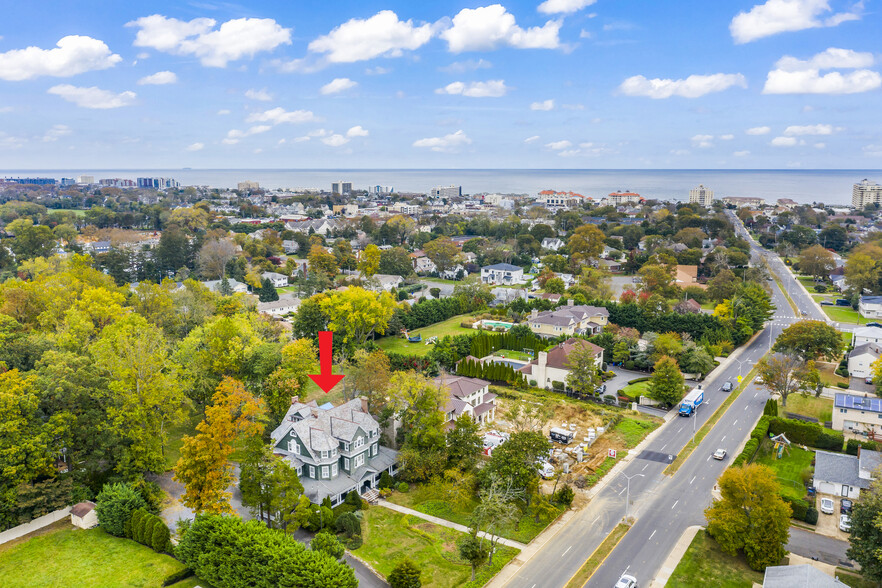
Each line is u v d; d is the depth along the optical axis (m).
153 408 80.44
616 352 130.88
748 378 124.19
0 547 65.12
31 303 115.88
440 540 68.81
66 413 72.69
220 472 67.56
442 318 169.38
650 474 84.25
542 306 170.00
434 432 80.81
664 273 188.50
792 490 79.31
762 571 62.72
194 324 131.00
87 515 69.25
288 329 151.62
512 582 61.09
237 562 57.16
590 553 66.25
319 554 55.91
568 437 94.12
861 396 98.56
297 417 87.00
